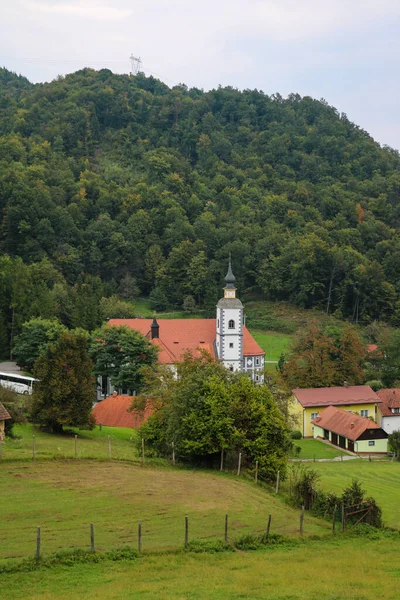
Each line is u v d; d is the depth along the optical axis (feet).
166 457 197.06
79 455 185.47
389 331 522.88
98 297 536.42
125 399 283.38
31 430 237.04
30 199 636.48
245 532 135.33
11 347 419.33
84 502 145.79
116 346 321.52
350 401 330.54
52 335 348.18
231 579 110.22
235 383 199.93
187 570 113.50
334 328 394.32
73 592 102.01
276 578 111.14
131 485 161.27
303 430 326.24
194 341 380.58
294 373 356.79
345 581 111.34
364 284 607.78
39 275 538.88
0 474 163.63
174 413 192.13
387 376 397.19
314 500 156.56
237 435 180.45
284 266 638.94
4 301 441.68
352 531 142.72
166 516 140.36
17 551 116.47
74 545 120.57
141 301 637.30
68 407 233.96
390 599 103.60
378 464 252.83
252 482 176.14
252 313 610.24
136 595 101.35
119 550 118.93
